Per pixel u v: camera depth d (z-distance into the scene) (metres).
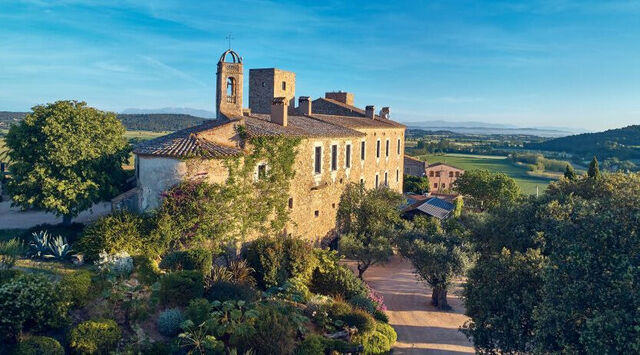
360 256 30.77
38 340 12.39
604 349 11.80
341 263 35.12
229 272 22.09
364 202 37.84
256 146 28.00
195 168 24.17
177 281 17.67
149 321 16.28
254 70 54.44
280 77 54.59
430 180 99.75
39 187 25.61
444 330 24.61
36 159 25.83
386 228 33.75
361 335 19.67
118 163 28.67
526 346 16.84
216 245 25.03
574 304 13.45
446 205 52.38
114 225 21.69
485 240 24.20
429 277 28.27
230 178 25.83
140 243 21.67
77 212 26.75
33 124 25.95
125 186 29.62
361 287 25.89
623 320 12.00
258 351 15.12
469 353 21.69
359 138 42.88
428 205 49.78
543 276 14.84
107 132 28.72
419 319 26.09
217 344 14.77
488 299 17.34
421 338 23.30
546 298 14.26
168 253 22.42
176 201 23.56
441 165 100.06
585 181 30.31
